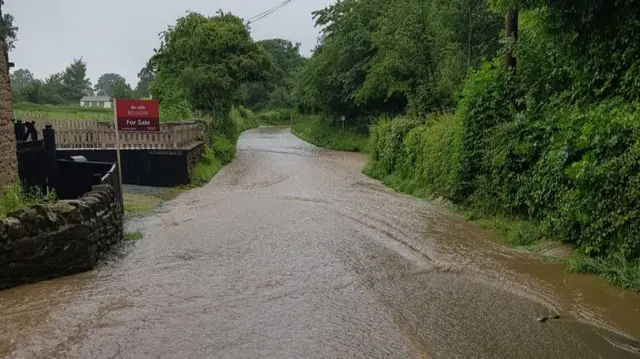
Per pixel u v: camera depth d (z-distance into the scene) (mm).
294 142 39469
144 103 13242
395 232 9492
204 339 4938
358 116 34500
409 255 7930
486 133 10586
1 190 8648
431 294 6180
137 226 10336
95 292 6305
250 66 29781
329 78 34250
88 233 7254
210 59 28906
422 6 18344
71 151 16266
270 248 8438
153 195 14734
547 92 9625
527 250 8023
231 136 32750
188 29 29484
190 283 6645
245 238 9148
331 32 34188
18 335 5066
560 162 7867
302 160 25047
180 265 7488
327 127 38188
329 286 6500
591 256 6992
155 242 8945
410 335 5000
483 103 10727
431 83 18172
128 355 4621
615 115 7207
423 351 4656
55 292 6293
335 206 12375
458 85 18141
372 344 4812
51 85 82812
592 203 6980
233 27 29828
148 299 6055
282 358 4535
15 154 9578
